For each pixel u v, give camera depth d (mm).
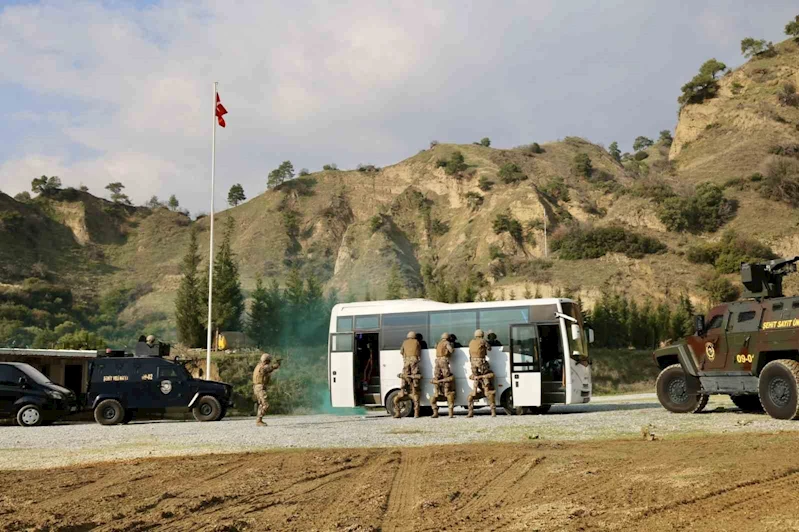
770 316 17797
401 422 21109
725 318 18938
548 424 18219
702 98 156750
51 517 8891
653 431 15703
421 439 15953
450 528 7848
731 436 14047
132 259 169125
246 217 180500
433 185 168750
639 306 86875
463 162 171375
